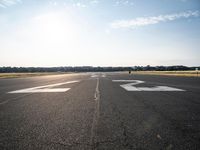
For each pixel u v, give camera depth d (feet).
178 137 9.25
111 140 8.93
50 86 39.27
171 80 56.54
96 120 12.48
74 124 11.59
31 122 12.07
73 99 21.70
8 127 11.02
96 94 25.96
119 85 40.04
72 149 7.98
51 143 8.61
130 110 15.57
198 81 51.44
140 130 10.36
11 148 8.09
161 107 16.74
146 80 57.06
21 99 21.89
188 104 18.12
